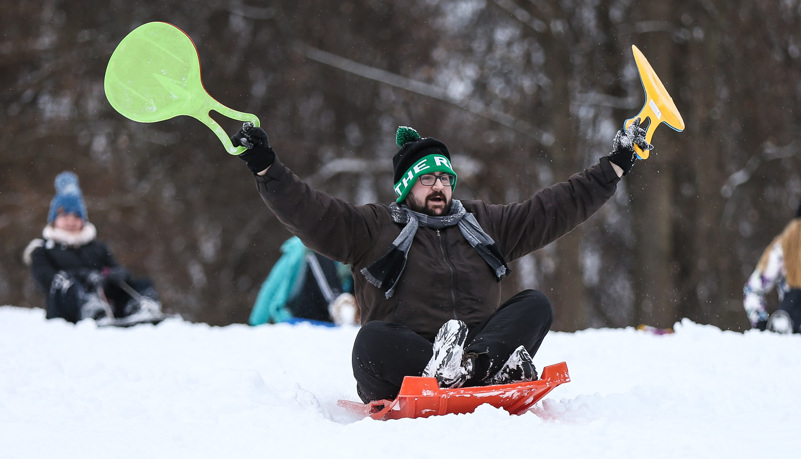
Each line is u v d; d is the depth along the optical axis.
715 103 56.12
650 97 15.30
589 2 57.09
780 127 57.69
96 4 63.62
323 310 28.64
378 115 64.00
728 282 58.31
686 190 59.12
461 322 12.45
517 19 57.66
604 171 14.73
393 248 13.70
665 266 56.34
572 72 57.47
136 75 13.90
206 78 63.34
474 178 61.06
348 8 62.22
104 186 63.84
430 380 12.10
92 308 27.84
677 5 56.28
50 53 63.62
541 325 13.33
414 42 61.56
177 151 65.06
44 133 63.75
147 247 64.19
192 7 63.56
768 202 60.22
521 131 59.59
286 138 63.34
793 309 24.84
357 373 13.38
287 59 63.41
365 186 65.00
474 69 60.91
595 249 63.12
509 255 14.66
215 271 64.81
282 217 13.71
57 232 28.84
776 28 55.62
